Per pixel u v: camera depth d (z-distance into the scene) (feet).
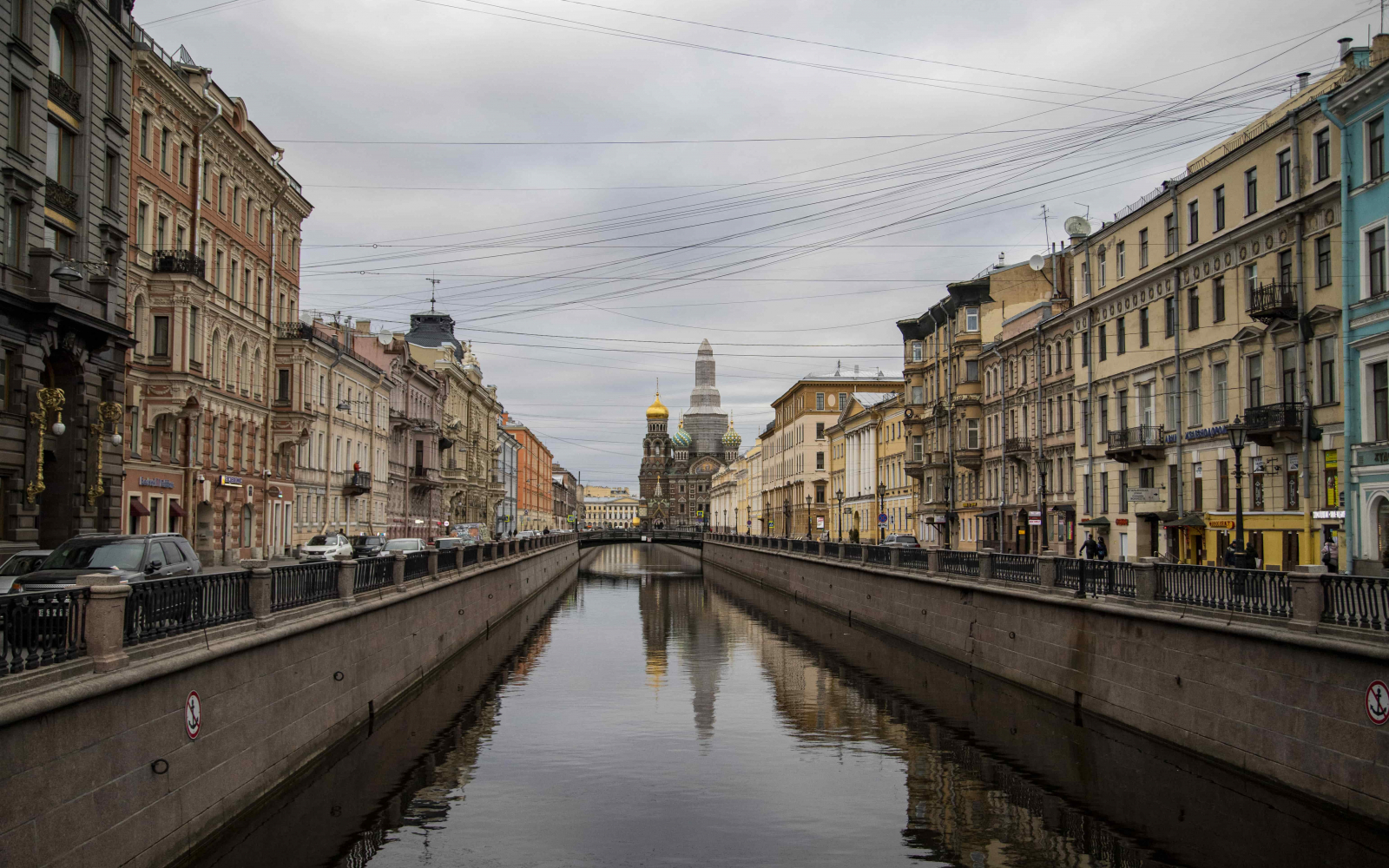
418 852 48.70
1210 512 111.96
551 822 53.78
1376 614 46.06
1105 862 47.32
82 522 90.38
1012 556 92.99
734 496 553.23
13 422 80.43
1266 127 106.32
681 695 91.86
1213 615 59.57
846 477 295.28
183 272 113.91
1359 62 95.30
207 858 45.16
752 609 184.03
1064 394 151.84
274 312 154.71
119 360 97.45
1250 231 102.58
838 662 112.47
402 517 230.89
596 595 228.02
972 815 54.95
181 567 60.75
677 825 53.52
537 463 559.79
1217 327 110.42
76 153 91.50
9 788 31.09
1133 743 68.13
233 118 133.18
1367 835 45.70
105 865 36.50
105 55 95.55
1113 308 135.03
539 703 87.81
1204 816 53.16
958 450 195.31
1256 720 54.70
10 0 79.36
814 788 60.49
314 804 56.65
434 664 101.71
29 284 81.92
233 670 48.67
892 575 129.08
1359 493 86.53
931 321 215.92
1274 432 96.89
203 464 126.41
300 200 164.25
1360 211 85.92
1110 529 136.26
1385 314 82.58
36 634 34.24
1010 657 91.45
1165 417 121.39
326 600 66.44
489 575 142.31
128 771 38.32
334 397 176.14
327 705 64.23
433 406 264.11
